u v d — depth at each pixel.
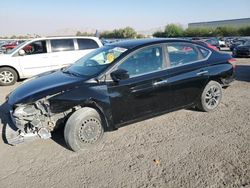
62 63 10.29
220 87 5.58
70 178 3.42
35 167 3.70
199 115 5.45
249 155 3.80
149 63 4.56
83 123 4.03
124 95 4.24
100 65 4.42
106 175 3.46
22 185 3.31
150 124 5.07
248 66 12.97
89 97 3.95
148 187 3.18
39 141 4.48
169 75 4.70
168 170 3.51
